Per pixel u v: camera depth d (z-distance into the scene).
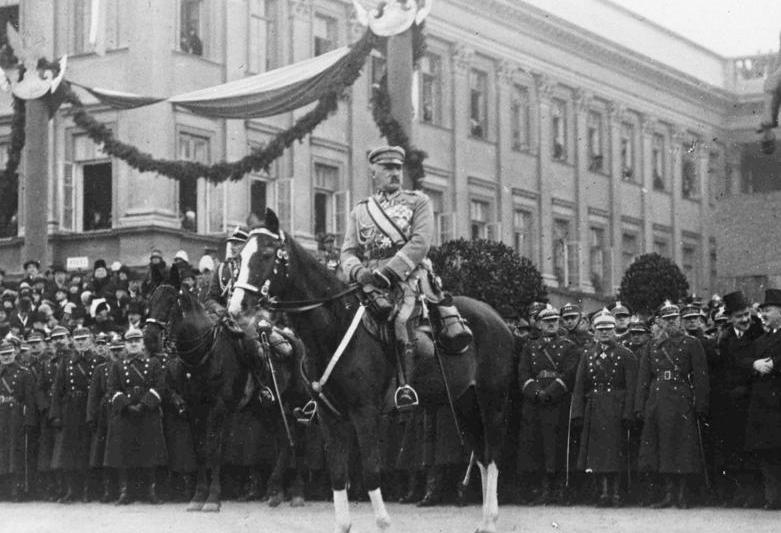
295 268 9.88
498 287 16.34
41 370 16.55
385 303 9.94
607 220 46.59
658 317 14.18
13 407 16.58
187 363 13.98
